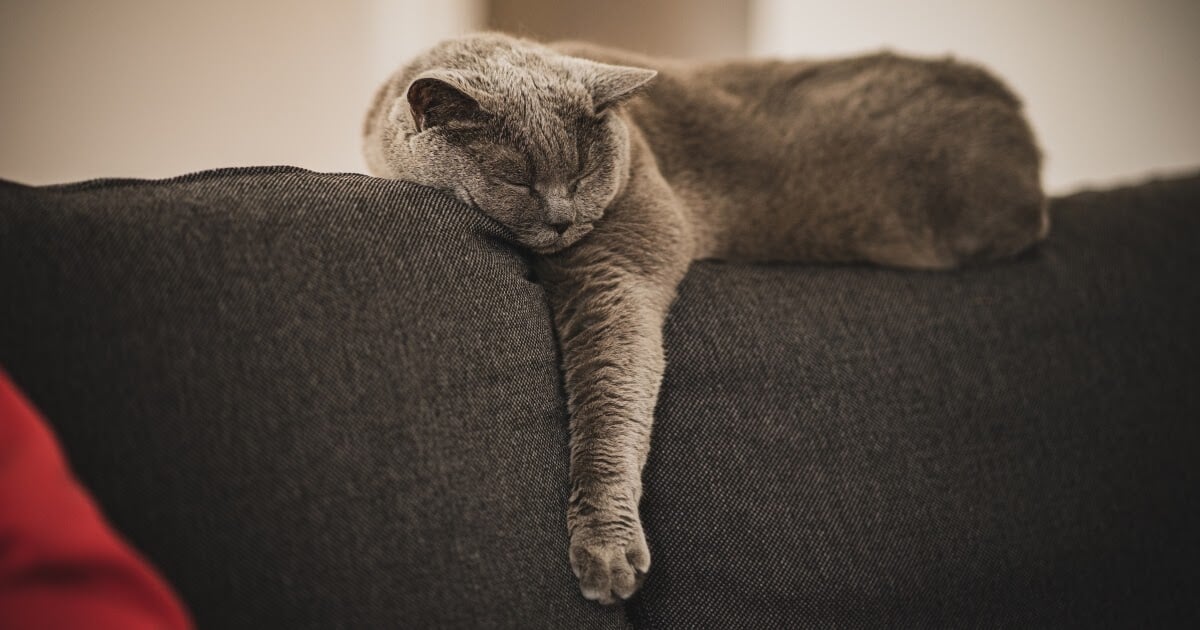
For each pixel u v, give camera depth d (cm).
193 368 73
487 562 83
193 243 77
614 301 112
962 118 148
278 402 76
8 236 71
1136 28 213
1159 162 222
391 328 83
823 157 147
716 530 104
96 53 164
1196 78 215
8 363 68
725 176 143
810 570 105
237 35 179
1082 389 122
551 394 101
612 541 96
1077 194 149
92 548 55
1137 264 133
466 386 88
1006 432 117
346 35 194
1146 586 116
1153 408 123
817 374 113
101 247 74
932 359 118
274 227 82
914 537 109
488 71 114
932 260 149
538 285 108
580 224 116
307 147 193
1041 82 219
